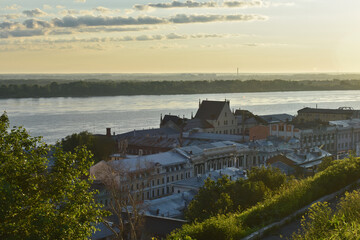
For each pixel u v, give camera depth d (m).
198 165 173.75
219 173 138.50
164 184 156.50
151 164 152.75
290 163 172.25
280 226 49.22
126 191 118.56
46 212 43.84
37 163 48.22
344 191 61.12
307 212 52.69
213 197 80.56
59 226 43.97
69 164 49.62
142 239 86.88
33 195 45.56
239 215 52.16
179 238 41.47
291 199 54.06
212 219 47.88
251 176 90.06
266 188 81.62
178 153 173.25
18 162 47.50
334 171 64.06
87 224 47.38
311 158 181.75
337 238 33.47
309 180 62.97
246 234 46.91
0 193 42.25
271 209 52.28
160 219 90.44
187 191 122.81
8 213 42.19
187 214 82.25
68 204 46.50
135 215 87.56
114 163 141.25
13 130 51.28
